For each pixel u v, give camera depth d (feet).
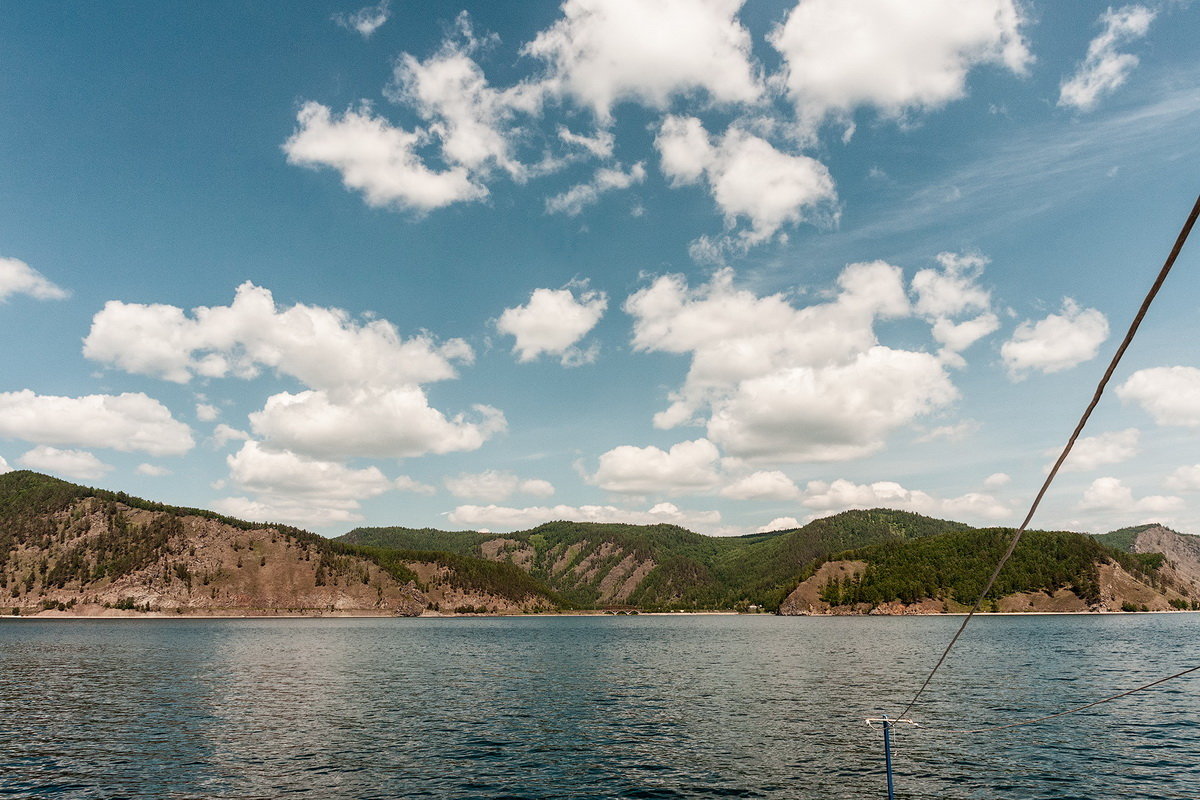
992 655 361.10
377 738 156.04
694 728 167.22
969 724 167.53
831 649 426.92
